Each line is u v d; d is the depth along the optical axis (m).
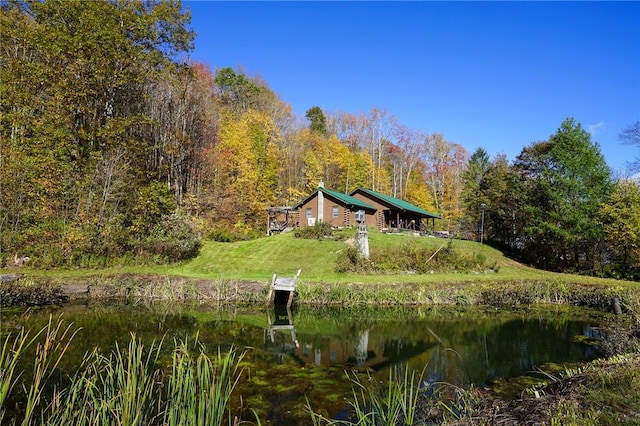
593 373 6.18
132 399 3.86
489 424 4.71
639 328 10.51
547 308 16.91
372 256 23.78
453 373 8.60
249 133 41.91
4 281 16.81
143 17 30.50
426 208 54.91
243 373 8.27
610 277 26.14
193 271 22.94
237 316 14.98
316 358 9.67
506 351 10.41
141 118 29.09
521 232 36.00
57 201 22.91
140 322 13.38
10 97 24.59
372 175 53.62
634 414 4.50
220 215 35.81
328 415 6.23
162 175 34.88
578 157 29.05
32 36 25.47
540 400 5.32
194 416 3.83
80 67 26.72
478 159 61.12
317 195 35.31
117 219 23.70
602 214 26.59
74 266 21.09
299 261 24.44
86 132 27.00
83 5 27.56
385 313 15.85
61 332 11.39
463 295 17.78
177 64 33.81
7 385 3.27
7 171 21.52
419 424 5.46
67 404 4.01
